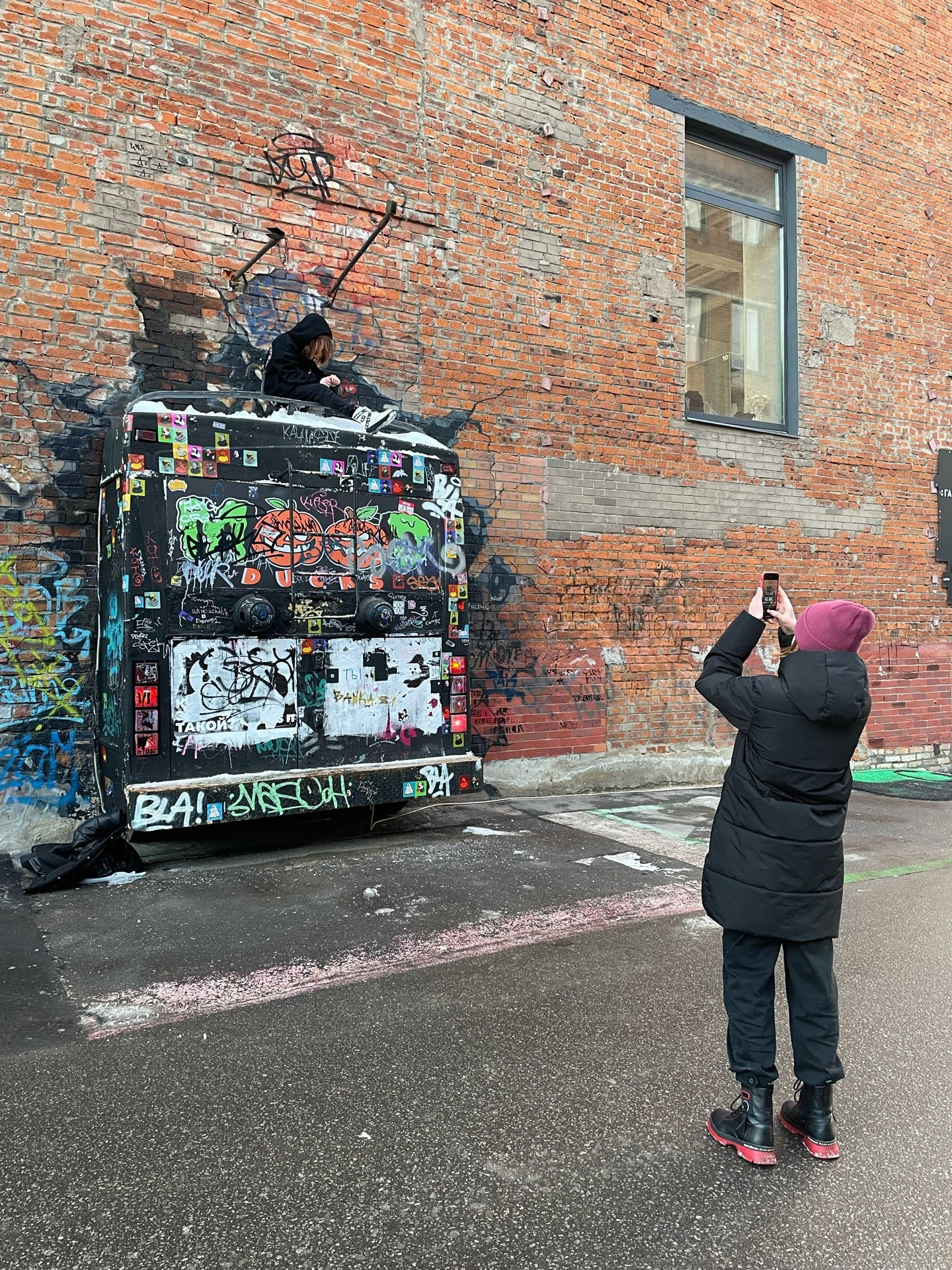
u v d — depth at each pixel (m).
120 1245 2.16
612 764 8.27
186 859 5.52
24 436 5.63
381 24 7.07
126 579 4.96
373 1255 2.15
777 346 9.91
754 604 2.95
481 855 5.73
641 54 8.58
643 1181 2.48
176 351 6.16
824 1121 2.66
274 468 5.44
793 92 9.74
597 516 8.26
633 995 3.71
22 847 5.54
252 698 5.31
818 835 2.61
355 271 6.95
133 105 6.03
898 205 10.64
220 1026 3.33
